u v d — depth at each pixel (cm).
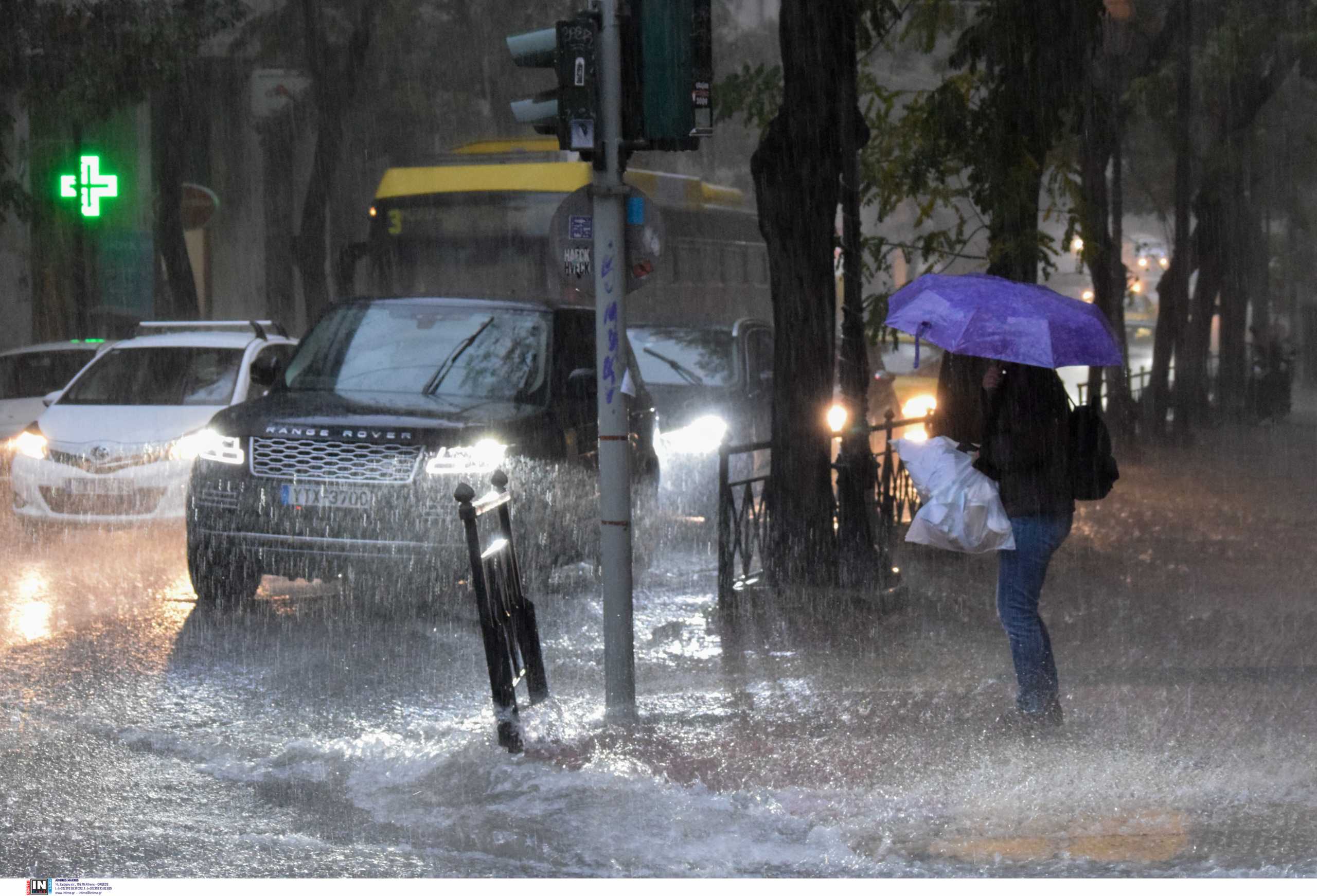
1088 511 4319
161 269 7319
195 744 1711
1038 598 1784
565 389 2758
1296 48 6856
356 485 2439
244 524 2464
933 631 2464
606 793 1506
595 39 1758
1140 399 8281
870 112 3741
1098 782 1556
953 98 3353
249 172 9256
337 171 8750
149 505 3188
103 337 7156
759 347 3888
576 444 2689
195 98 8738
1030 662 1769
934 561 3297
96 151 5159
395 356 2795
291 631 2378
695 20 1778
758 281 6147
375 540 2422
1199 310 8475
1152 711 1878
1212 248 8300
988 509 1742
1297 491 4925
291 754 1662
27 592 2666
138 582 2767
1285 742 1727
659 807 1469
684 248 5509
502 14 8650
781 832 1402
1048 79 3306
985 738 1734
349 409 2542
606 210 1778
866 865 1314
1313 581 3050
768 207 2744
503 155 5056
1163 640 2412
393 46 8288
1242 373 9250
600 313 1788
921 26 3784
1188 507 4438
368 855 1346
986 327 1708
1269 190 10812
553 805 1474
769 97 3591
